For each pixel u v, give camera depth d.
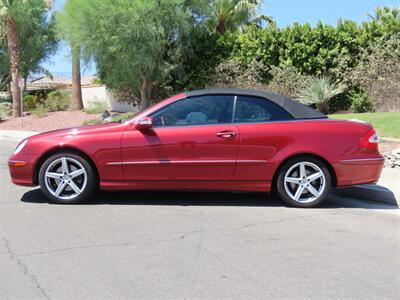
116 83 24.42
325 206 7.68
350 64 20.70
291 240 5.86
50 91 35.31
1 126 27.03
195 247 5.53
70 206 7.42
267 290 4.37
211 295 4.25
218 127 7.35
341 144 7.39
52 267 4.87
